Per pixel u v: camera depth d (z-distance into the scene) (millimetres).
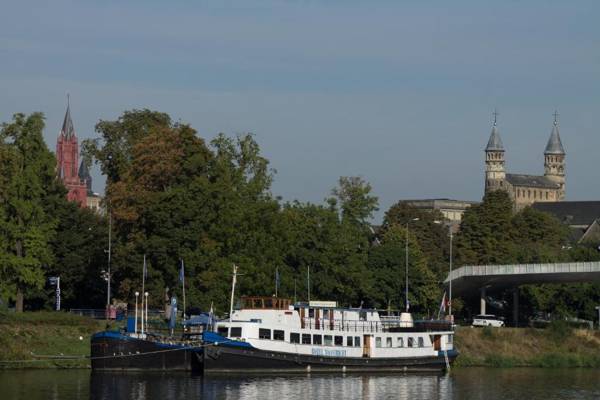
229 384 128125
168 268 160125
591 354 184000
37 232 159750
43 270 172625
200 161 177375
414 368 150500
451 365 164375
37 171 162125
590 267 193750
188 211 161375
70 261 178125
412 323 155625
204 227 164750
